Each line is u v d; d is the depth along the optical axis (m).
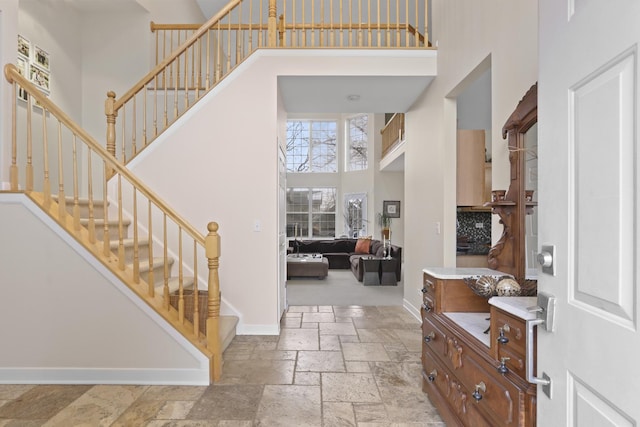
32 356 2.52
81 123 4.65
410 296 4.50
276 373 2.71
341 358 3.00
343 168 10.14
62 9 4.30
